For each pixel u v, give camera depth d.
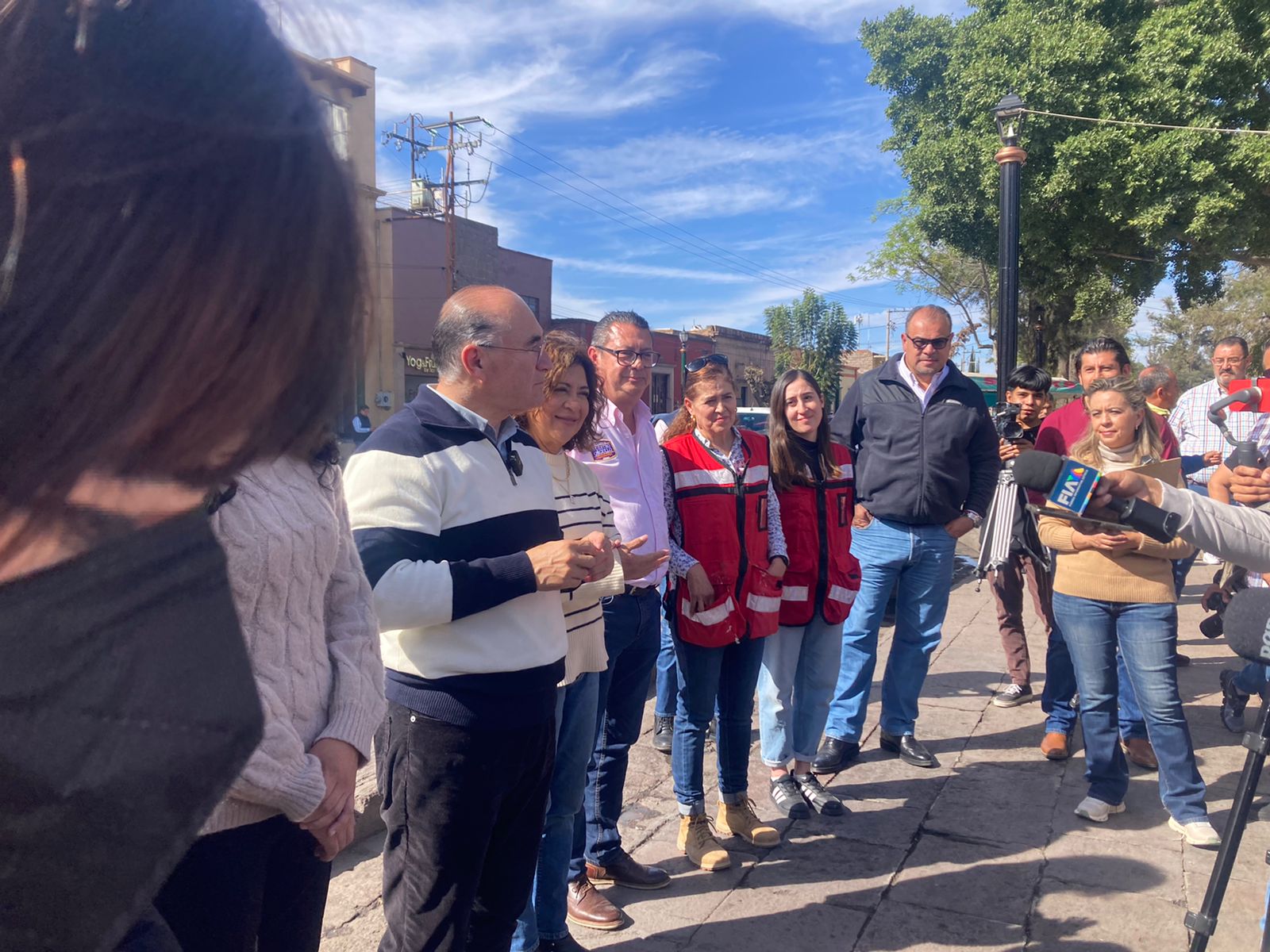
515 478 1.97
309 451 0.55
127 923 0.50
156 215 0.44
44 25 0.44
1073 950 2.60
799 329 40.41
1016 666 4.74
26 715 0.45
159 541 0.51
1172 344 36.72
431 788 1.79
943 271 24.83
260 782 1.12
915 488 3.84
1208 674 5.25
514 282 27.22
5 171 0.44
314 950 1.37
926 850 3.20
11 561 0.46
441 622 1.72
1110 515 1.77
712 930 2.71
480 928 1.99
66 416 0.44
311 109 0.50
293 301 0.48
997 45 15.59
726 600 2.98
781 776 3.51
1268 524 1.80
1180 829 3.28
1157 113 14.93
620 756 2.89
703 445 3.12
